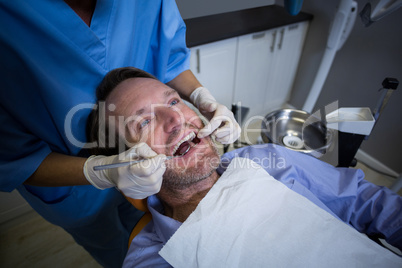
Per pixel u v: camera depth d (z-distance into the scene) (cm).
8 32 60
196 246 66
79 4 69
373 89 162
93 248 114
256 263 64
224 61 172
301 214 69
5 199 137
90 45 73
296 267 63
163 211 88
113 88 76
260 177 76
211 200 71
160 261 74
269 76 208
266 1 197
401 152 160
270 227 67
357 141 97
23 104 69
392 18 137
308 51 204
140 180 64
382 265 63
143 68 97
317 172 90
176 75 109
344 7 123
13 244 146
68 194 86
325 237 66
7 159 67
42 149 73
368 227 81
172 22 93
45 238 147
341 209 85
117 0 73
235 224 67
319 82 157
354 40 161
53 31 65
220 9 182
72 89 73
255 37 173
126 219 123
